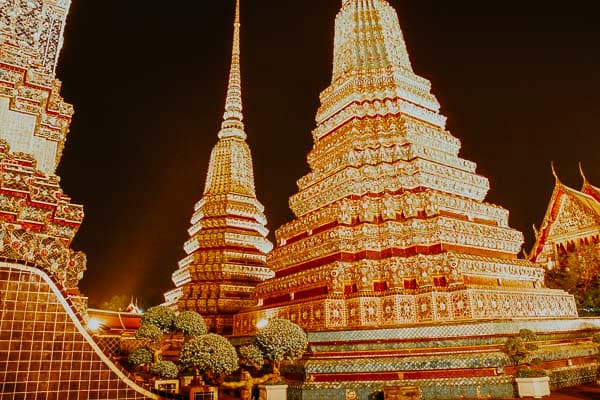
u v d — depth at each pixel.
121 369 8.38
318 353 15.24
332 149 22.06
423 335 14.85
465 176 20.67
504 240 19.34
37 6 11.44
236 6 39.28
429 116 22.58
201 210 31.62
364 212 18.64
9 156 9.01
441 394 13.30
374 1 25.91
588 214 37.03
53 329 7.87
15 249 8.02
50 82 10.52
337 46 26.22
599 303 30.53
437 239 17.30
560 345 16.84
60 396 7.62
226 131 34.84
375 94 22.30
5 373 7.25
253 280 28.62
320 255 18.92
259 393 13.60
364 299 16.30
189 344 11.78
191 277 28.81
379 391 13.49
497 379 13.30
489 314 15.52
